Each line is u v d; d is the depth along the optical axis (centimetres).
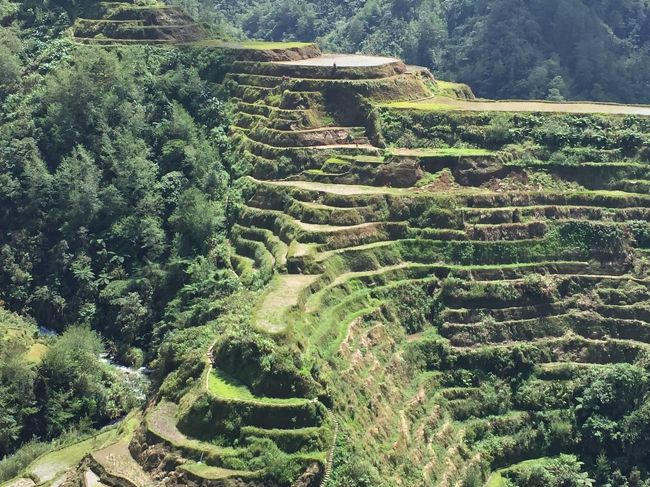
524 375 9794
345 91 13800
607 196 11438
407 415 8981
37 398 10050
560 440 9312
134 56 15412
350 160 12519
